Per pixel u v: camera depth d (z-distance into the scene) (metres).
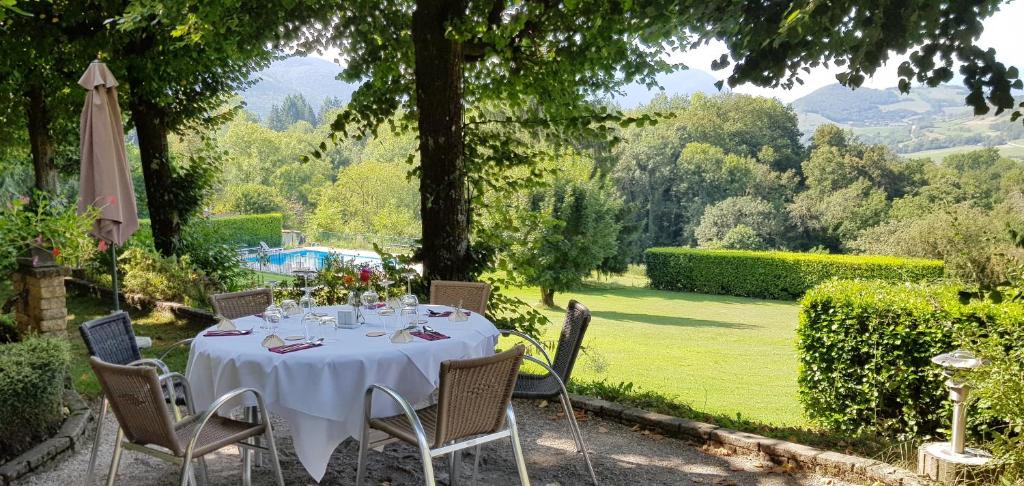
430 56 6.74
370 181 45.91
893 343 5.31
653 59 7.77
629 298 27.25
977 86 3.02
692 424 4.66
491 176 8.13
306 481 3.89
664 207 51.56
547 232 21.91
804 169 47.66
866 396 5.51
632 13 5.76
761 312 23.47
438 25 6.67
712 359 13.13
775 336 17.33
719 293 29.47
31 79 10.91
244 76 12.00
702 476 4.03
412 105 8.41
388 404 3.45
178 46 9.93
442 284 5.69
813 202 44.09
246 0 7.12
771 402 9.07
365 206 45.72
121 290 10.44
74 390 5.20
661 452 4.45
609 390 5.62
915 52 3.16
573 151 8.20
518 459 3.35
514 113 8.29
